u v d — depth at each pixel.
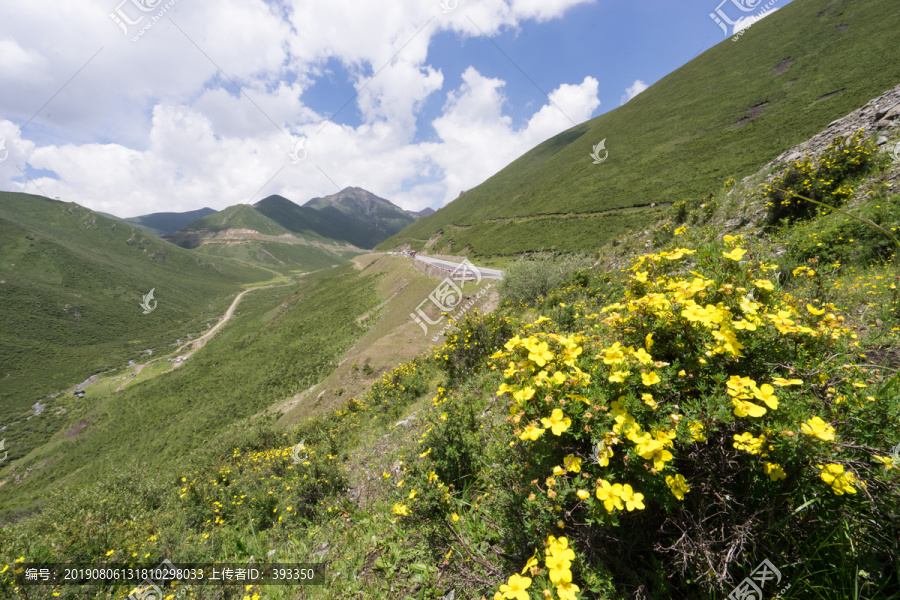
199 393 67.50
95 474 50.28
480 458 2.99
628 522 1.66
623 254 14.53
